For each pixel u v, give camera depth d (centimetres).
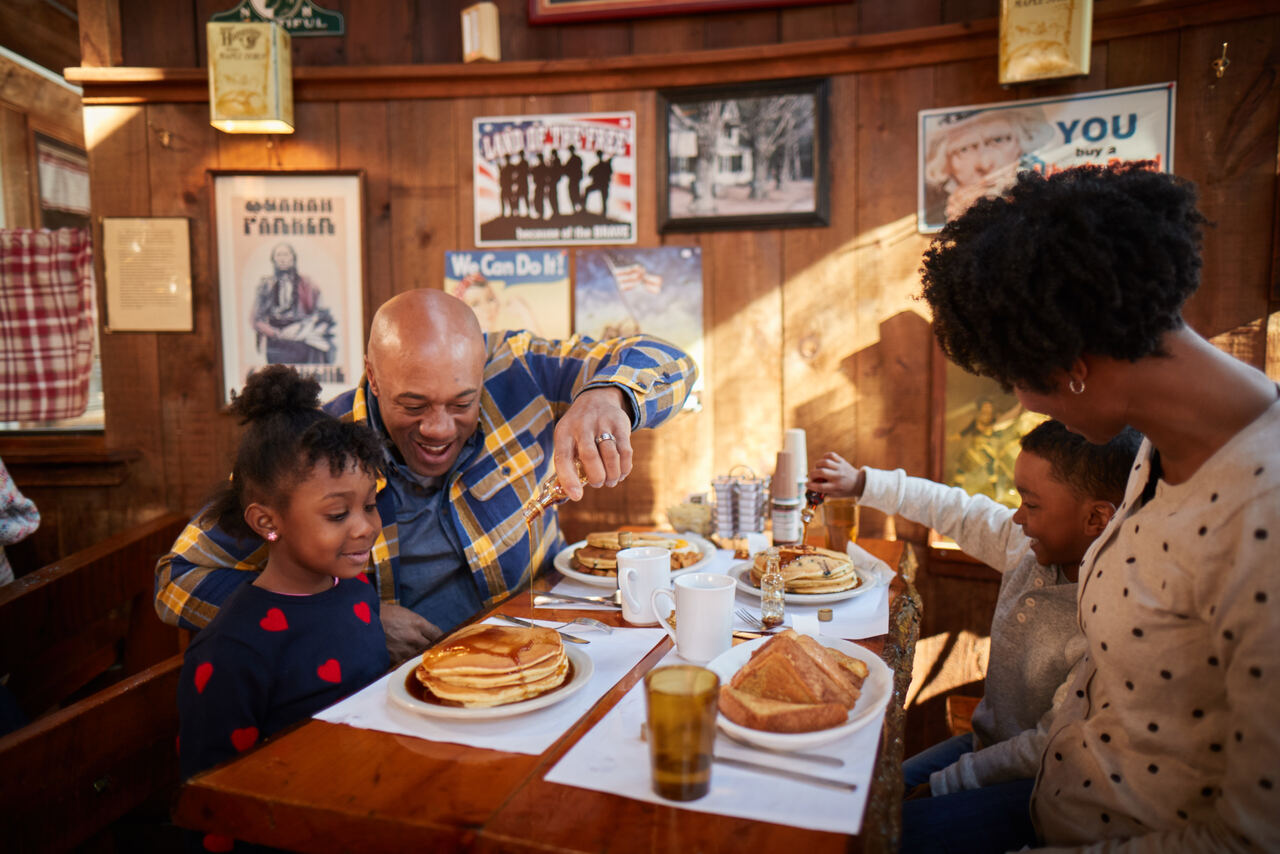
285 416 101
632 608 112
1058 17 176
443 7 220
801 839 61
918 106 199
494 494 142
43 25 252
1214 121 177
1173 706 77
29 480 229
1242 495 69
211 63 207
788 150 206
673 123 211
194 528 121
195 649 96
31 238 234
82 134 302
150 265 226
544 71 211
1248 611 66
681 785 66
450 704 83
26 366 237
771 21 208
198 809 70
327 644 100
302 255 224
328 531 98
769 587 111
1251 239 177
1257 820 65
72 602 172
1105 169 78
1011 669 130
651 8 209
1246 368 74
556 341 165
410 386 120
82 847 131
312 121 223
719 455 218
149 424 230
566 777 70
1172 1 174
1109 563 85
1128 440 109
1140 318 71
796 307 211
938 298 84
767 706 77
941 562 204
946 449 202
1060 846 87
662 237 216
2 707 139
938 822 103
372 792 68
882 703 79
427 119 220
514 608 122
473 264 221
